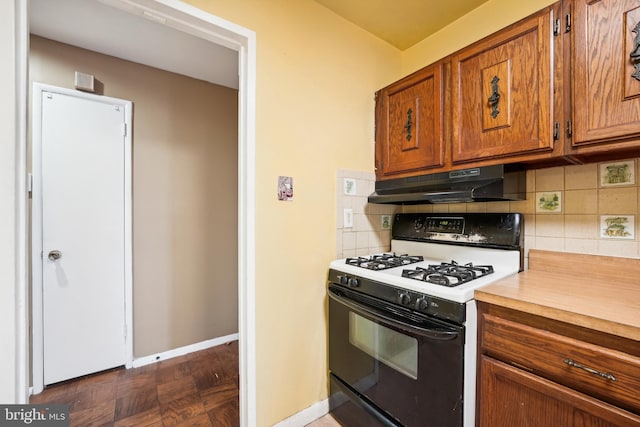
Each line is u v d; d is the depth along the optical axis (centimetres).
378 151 184
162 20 119
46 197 186
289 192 150
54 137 188
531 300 93
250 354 138
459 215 166
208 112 251
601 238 123
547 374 89
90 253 200
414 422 115
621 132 92
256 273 139
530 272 137
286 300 149
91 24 172
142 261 221
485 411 104
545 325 90
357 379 142
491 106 126
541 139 111
